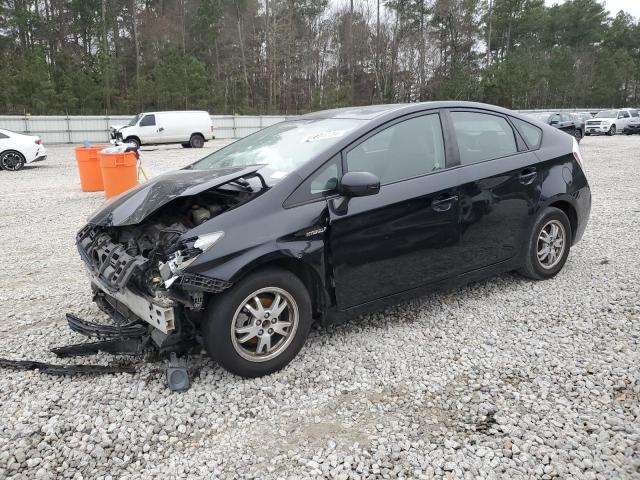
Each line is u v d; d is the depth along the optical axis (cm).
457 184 413
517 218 459
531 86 5197
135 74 4959
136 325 357
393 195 380
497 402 314
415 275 401
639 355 361
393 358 369
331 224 353
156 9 5719
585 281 503
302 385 337
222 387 333
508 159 454
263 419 304
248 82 5378
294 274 351
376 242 374
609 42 7538
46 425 297
